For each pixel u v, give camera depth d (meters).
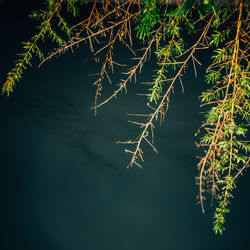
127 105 5.05
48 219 3.71
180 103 5.11
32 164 4.19
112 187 4.09
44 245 3.50
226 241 3.70
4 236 3.51
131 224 3.77
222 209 0.94
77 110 4.89
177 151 4.50
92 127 4.70
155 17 1.03
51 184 4.03
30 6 5.79
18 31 5.66
